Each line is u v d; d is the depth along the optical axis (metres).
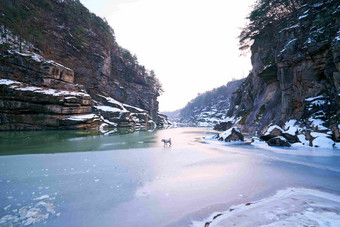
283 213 3.71
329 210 3.82
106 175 6.47
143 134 28.23
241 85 55.59
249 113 36.97
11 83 22.84
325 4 20.44
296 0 30.66
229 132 19.70
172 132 35.94
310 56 20.20
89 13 53.97
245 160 9.31
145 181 5.88
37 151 11.54
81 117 28.00
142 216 3.70
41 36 37.59
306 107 19.23
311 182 5.84
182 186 5.45
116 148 13.28
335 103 17.02
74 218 3.60
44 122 24.27
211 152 11.84
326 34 18.70
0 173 6.56
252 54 43.56
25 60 26.22
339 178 6.29
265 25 36.19
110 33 62.03
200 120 142.00
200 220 3.53
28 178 6.05
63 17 44.72
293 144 15.16
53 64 29.02
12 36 30.89
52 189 5.12
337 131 14.36
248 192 5.00
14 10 34.69
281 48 26.36
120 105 45.62
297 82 21.98
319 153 11.38
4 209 3.91
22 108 22.66
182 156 10.30
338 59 15.95
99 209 3.98
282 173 6.90
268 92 32.97
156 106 96.81
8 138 17.70
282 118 24.05
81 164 8.06
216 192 4.99
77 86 34.34
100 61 49.31
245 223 3.34
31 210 3.88
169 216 3.69
